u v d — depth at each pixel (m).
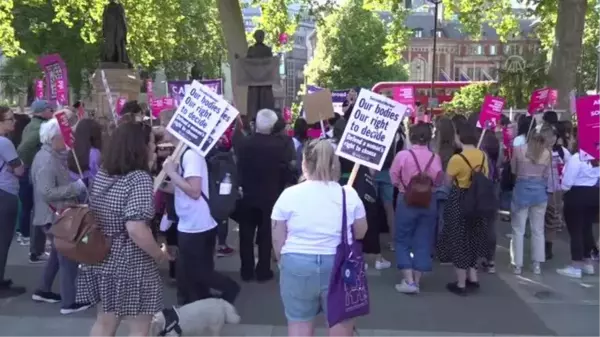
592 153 6.87
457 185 7.02
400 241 7.04
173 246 6.87
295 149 7.77
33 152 8.73
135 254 4.10
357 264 4.04
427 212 6.88
